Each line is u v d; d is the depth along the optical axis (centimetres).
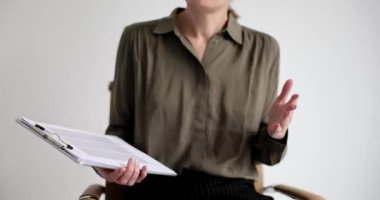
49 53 143
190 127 106
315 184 157
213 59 108
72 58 144
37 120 144
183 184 102
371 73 154
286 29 151
